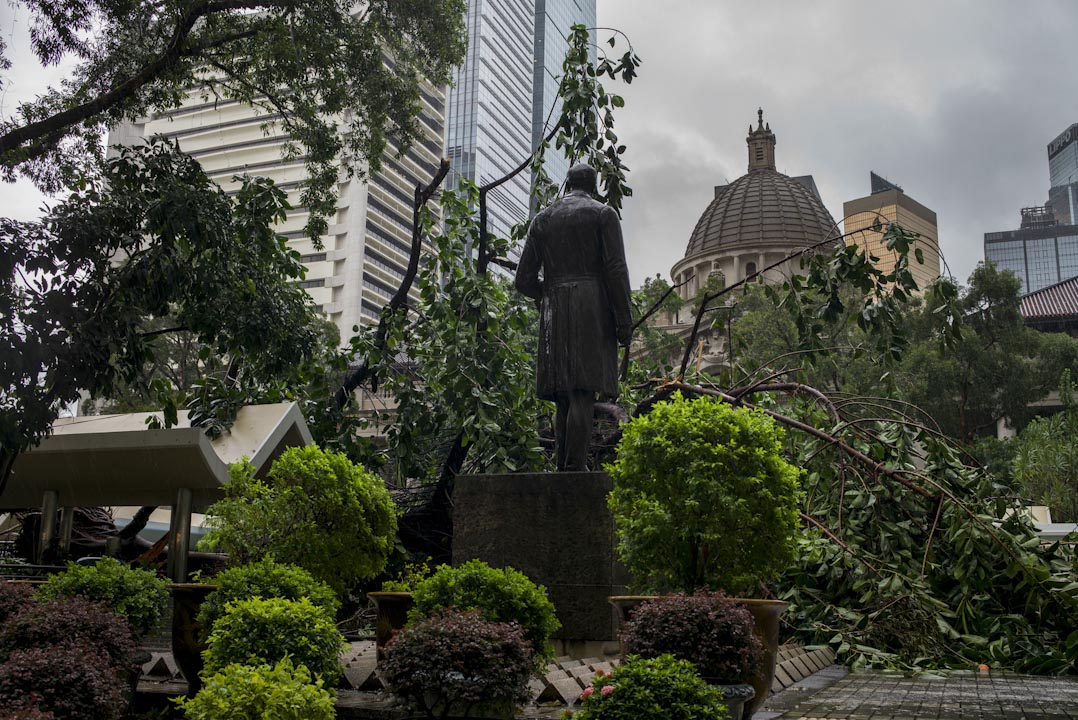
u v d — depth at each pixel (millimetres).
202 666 6164
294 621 5312
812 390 12047
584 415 8727
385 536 8055
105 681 4602
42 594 6281
